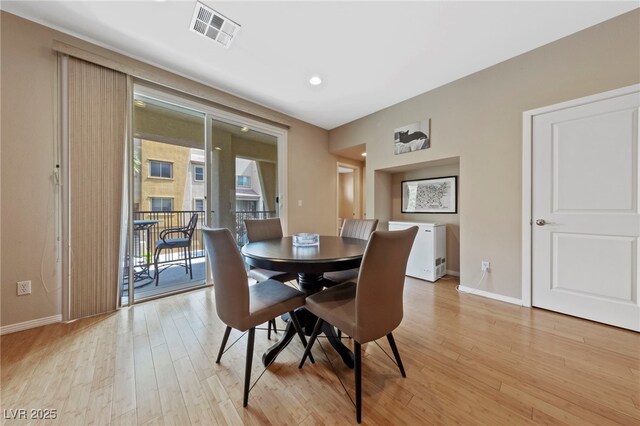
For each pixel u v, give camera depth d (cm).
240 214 327
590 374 134
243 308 121
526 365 142
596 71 189
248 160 336
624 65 178
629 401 115
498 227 243
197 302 238
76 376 132
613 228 184
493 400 117
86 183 202
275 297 142
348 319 116
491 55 227
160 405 114
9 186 176
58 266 194
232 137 318
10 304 177
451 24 187
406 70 251
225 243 119
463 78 265
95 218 206
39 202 186
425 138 300
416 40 205
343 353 147
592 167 192
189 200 403
